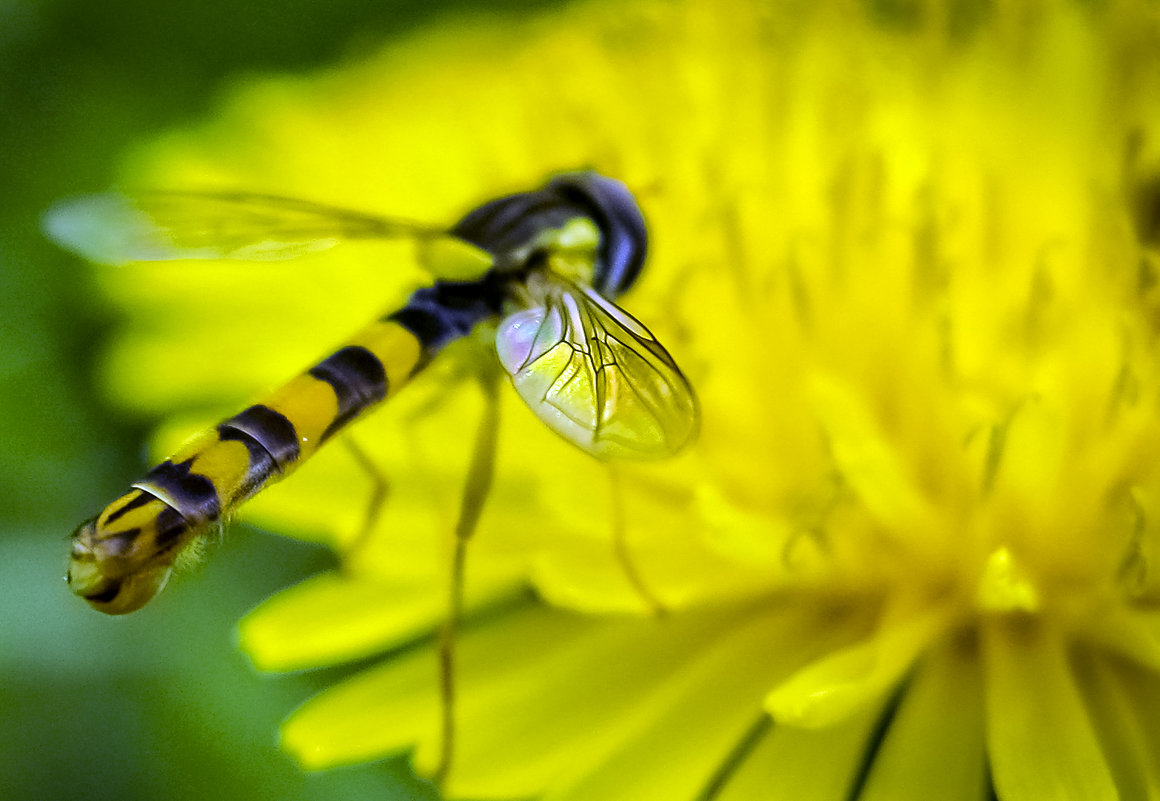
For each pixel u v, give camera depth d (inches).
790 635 2.4
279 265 2.7
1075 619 2.3
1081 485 2.3
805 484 2.4
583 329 2.3
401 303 2.5
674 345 2.4
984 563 2.3
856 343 2.4
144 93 2.9
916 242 2.4
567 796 2.3
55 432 2.7
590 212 2.4
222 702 2.6
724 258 2.4
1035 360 2.4
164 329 2.7
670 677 2.3
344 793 2.6
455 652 2.4
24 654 2.6
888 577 2.4
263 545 2.7
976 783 2.3
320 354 2.6
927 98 2.5
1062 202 2.4
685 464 2.4
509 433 2.5
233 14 3.0
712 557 2.4
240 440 2.3
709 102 2.5
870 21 2.6
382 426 2.5
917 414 2.4
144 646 2.6
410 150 2.7
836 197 2.4
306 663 2.4
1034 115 2.5
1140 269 2.3
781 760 2.3
